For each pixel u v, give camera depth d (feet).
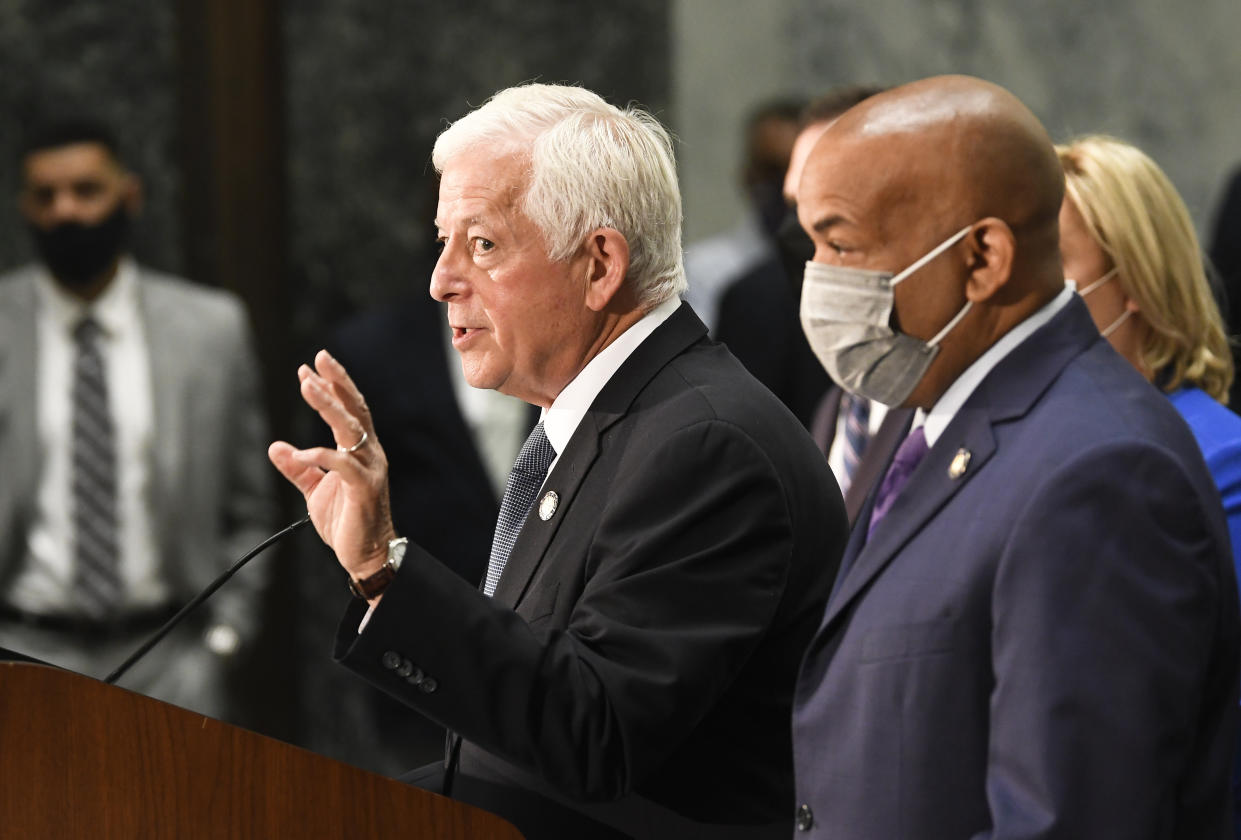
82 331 53.36
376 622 23.18
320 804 21.86
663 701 23.34
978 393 22.76
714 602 24.18
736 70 71.61
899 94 23.08
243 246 65.82
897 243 22.61
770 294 52.70
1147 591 20.06
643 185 26.43
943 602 21.54
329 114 67.26
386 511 23.36
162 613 52.90
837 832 22.21
